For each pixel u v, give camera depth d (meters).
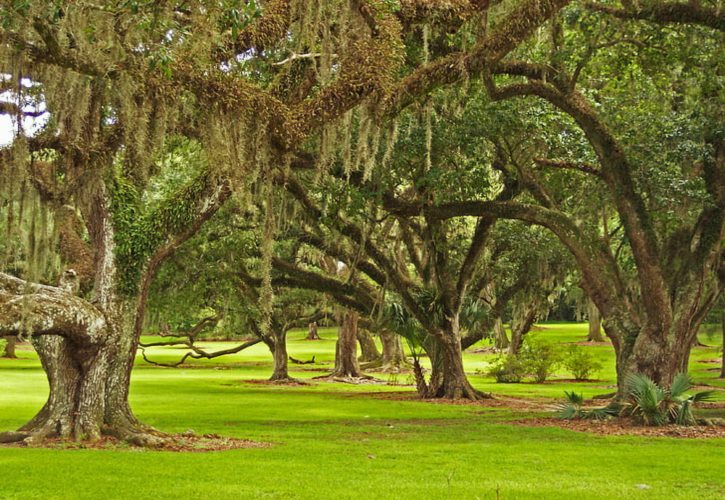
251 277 30.66
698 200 20.45
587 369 40.41
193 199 14.08
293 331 90.62
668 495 8.96
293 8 12.94
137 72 11.20
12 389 28.67
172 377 39.66
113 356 13.54
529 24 14.96
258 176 14.22
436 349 27.72
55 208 13.24
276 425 17.27
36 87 11.98
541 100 21.67
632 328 19.91
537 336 40.53
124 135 12.48
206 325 44.44
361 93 13.41
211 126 12.21
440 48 18.38
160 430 15.33
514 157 23.45
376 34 13.79
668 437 15.47
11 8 9.80
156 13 10.08
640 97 21.98
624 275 26.48
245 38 13.59
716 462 11.81
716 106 21.09
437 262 26.59
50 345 13.44
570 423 18.06
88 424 13.33
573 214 25.53
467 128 19.78
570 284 41.75
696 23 17.97
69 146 12.73
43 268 13.05
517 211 21.47
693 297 19.69
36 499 8.31
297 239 27.30
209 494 8.63
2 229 14.97
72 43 11.62
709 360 55.03
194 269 28.55
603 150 19.38
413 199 23.84
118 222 13.65
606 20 19.52
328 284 29.59
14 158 10.98
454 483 9.65
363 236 22.25
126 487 9.01
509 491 9.07
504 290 32.31
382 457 12.05
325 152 13.95
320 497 8.54
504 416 20.03
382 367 46.41
